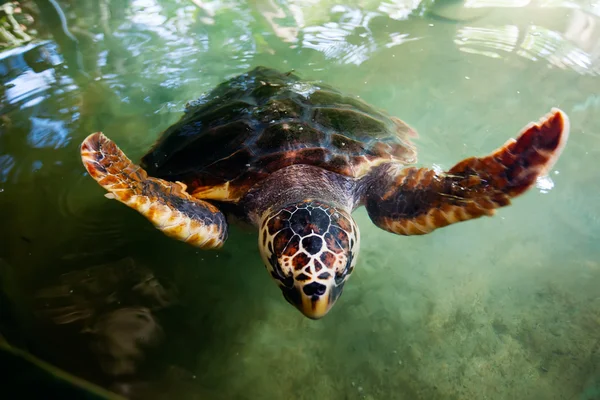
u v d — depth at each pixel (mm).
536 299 496
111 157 432
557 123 415
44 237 521
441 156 648
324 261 399
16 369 362
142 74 812
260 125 535
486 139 676
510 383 422
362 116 594
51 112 708
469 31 930
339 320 475
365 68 838
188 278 492
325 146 519
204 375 411
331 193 491
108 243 518
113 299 457
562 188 604
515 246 552
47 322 426
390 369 434
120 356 405
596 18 941
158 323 441
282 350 445
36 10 974
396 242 565
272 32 943
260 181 499
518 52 856
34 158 626
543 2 1017
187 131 574
